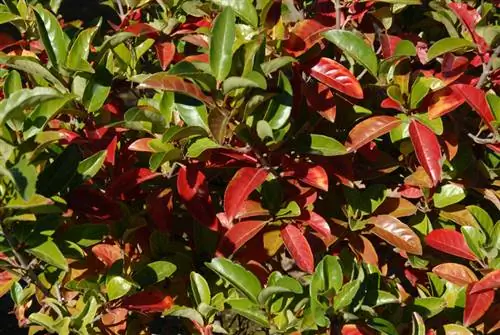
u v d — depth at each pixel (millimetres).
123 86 1499
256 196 1412
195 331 1433
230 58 1304
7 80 1357
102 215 1381
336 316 1342
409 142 1433
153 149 1372
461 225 1450
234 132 1339
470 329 1422
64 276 1426
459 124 1456
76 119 1447
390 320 1399
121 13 1563
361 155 1477
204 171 1444
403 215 1444
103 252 1432
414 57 1503
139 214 1447
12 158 1294
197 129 1331
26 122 1302
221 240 1389
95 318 1386
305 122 1414
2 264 1341
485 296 1380
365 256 1437
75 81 1394
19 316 1459
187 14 1541
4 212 1279
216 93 1312
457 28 1486
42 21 1389
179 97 1359
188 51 1578
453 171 1444
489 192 1449
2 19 1476
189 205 1382
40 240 1309
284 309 1358
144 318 1478
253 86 1277
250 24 1386
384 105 1394
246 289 1356
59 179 1330
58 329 1371
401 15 1591
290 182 1412
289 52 1390
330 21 1457
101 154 1351
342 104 1434
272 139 1345
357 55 1379
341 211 1463
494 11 1520
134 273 1408
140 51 1485
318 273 1337
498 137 1375
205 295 1381
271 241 1407
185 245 1472
